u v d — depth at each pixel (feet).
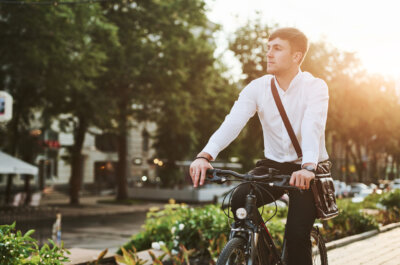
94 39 71.56
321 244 12.60
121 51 77.71
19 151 79.87
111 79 79.15
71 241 48.37
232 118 10.18
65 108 77.71
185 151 106.63
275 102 10.15
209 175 9.43
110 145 150.61
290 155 10.28
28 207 52.85
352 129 149.38
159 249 21.80
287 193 10.35
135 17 84.79
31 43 58.44
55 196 119.34
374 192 60.03
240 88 94.48
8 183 78.54
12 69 64.03
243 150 115.96
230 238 9.20
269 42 10.23
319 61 91.91
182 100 86.53
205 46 88.02
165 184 112.98
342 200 33.40
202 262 20.62
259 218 9.69
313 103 9.94
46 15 58.18
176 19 87.97
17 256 12.25
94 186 140.46
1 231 12.35
